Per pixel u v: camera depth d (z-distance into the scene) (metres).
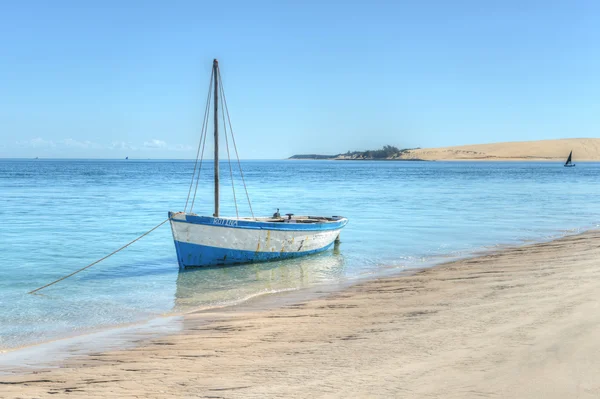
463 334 8.41
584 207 41.00
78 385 7.27
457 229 28.39
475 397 5.84
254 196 55.47
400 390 6.22
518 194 56.22
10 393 7.02
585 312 9.08
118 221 33.06
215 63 19.41
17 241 25.11
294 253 20.42
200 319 11.52
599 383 5.97
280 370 7.33
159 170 165.00
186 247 18.11
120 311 12.77
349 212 38.22
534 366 6.64
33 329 11.11
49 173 125.12
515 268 15.45
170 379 7.29
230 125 19.72
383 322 9.83
